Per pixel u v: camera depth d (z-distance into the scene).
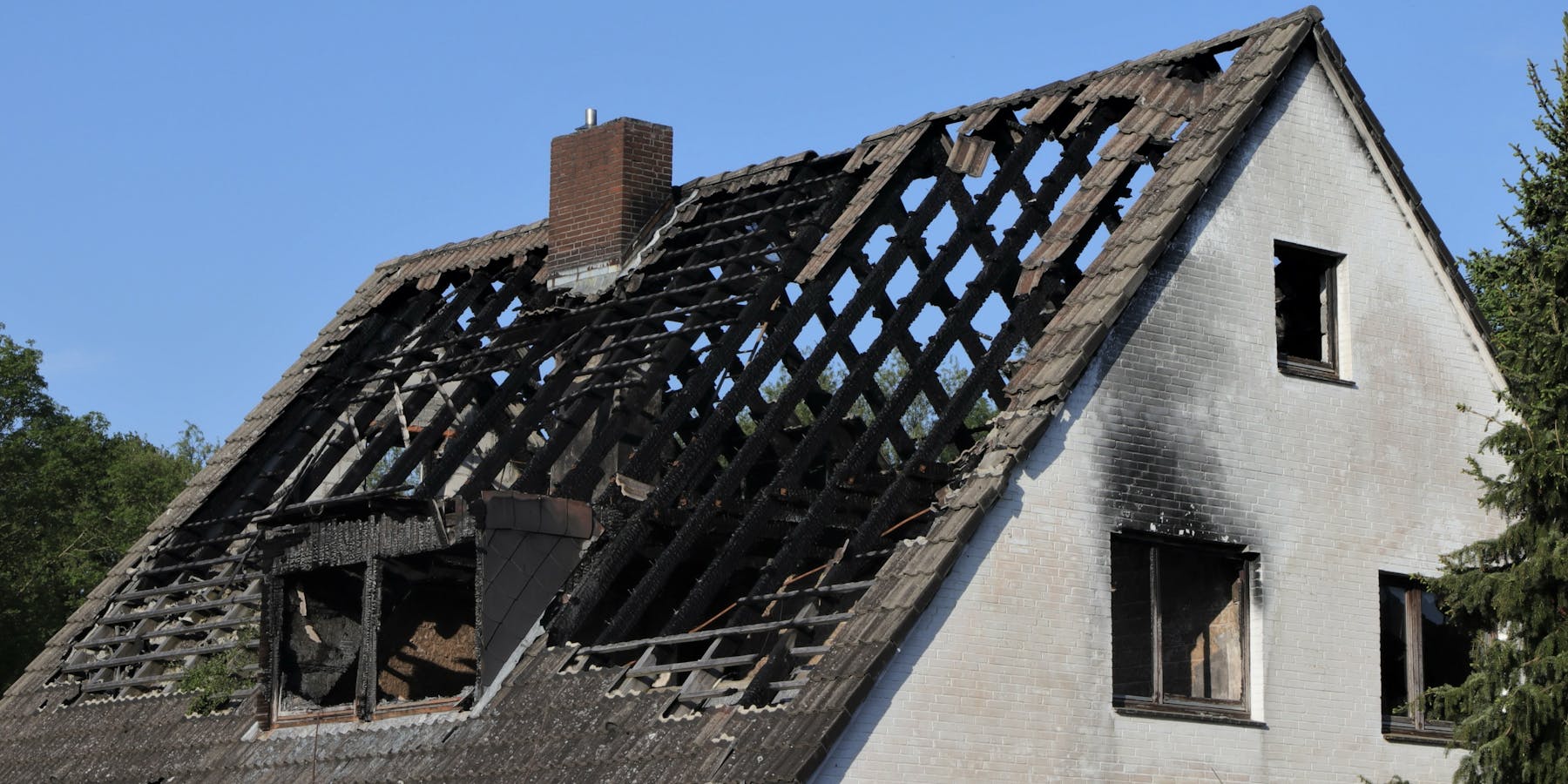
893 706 17.17
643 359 22.25
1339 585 19.98
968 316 21.59
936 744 17.31
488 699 20.16
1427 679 20.78
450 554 21.86
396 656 23.41
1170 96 21.53
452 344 25.77
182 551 26.47
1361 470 20.39
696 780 16.97
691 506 21.50
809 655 18.41
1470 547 19.36
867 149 23.92
